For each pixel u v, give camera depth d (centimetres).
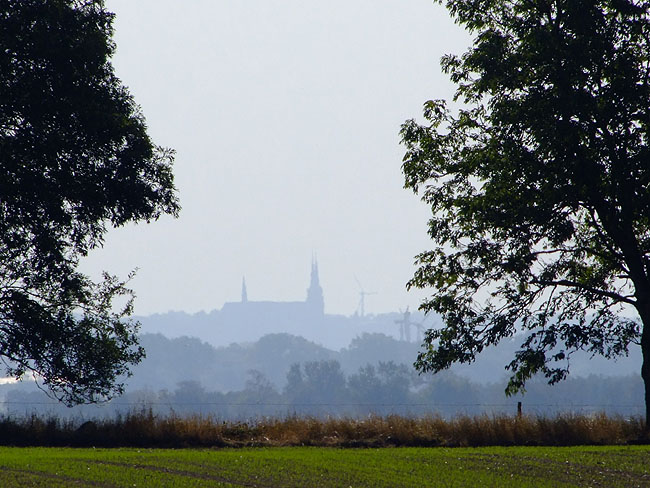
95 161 12794
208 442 11050
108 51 12662
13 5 12012
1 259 12644
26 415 11819
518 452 9569
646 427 11588
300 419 11875
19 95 11906
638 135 11831
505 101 12275
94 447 10656
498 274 12650
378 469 8294
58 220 12394
